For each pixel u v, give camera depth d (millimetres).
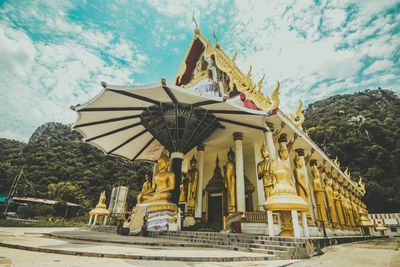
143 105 15227
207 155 24219
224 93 20312
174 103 14406
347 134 76250
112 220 24359
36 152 82062
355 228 32656
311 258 9156
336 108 103688
